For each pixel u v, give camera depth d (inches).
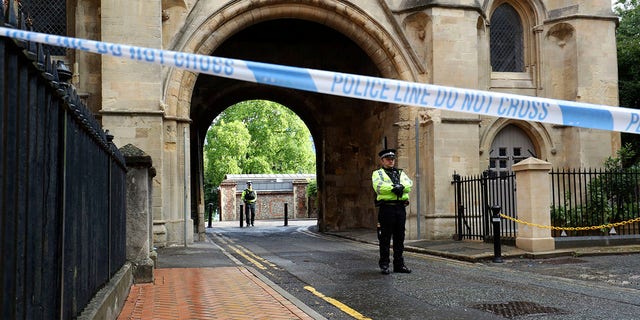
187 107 629.9
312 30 877.8
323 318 233.8
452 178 667.4
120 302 244.8
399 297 294.5
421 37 696.4
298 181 1642.5
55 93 135.6
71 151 156.5
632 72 849.5
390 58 692.7
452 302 277.9
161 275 368.8
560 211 607.5
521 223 501.0
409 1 689.6
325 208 916.0
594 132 743.7
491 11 775.1
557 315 244.5
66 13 650.8
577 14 739.4
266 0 651.5
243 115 1854.1
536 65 770.8
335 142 927.7
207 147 1838.1
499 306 266.2
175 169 616.7
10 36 98.1
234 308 255.1
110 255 244.1
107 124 585.3
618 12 1016.2
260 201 1631.4
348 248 613.6
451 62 675.4
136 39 594.6
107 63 587.2
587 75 737.6
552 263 442.6
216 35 647.1
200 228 789.9
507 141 771.4
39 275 122.0
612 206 612.4
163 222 590.2
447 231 660.7
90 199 191.3
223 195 1633.9
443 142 668.7
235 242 723.4
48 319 132.1
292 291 319.0
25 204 113.0
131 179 326.6
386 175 389.1
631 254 485.1
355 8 677.9
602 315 244.1
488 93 130.6
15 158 105.6
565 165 762.2
